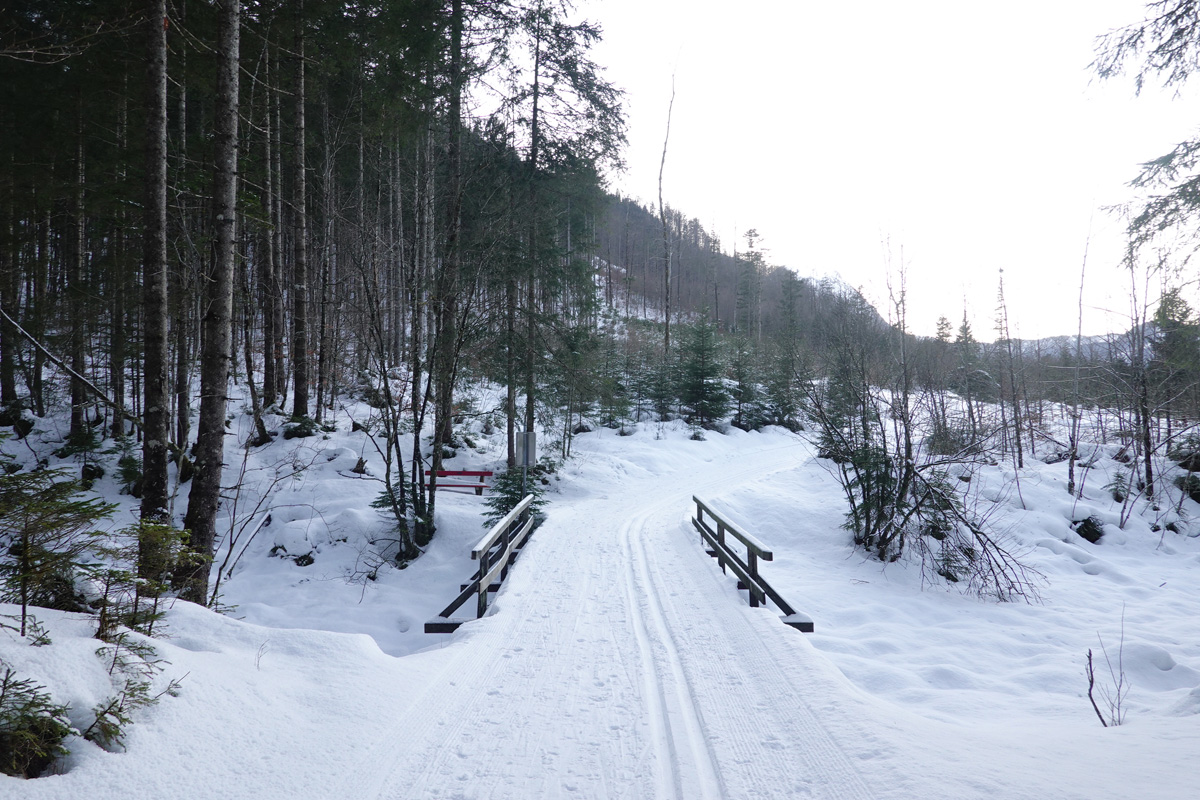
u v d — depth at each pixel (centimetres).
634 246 8825
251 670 426
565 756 372
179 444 1543
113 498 1454
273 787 315
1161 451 1841
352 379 2206
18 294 1573
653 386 3325
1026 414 2167
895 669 687
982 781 314
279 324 2044
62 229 1852
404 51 1490
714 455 2825
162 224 756
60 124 1416
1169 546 1435
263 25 1338
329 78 1700
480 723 413
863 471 1311
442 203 1669
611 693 470
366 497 1508
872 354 1377
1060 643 872
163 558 433
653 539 1152
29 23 1223
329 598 1090
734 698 458
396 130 1656
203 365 710
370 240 1318
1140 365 1675
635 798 329
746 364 3606
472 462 1934
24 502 332
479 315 1524
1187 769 326
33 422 1694
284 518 1373
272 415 1827
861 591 1073
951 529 1234
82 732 302
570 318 1919
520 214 1625
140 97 1327
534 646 575
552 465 2003
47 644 330
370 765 348
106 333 1590
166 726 332
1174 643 868
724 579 845
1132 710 578
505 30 1552
